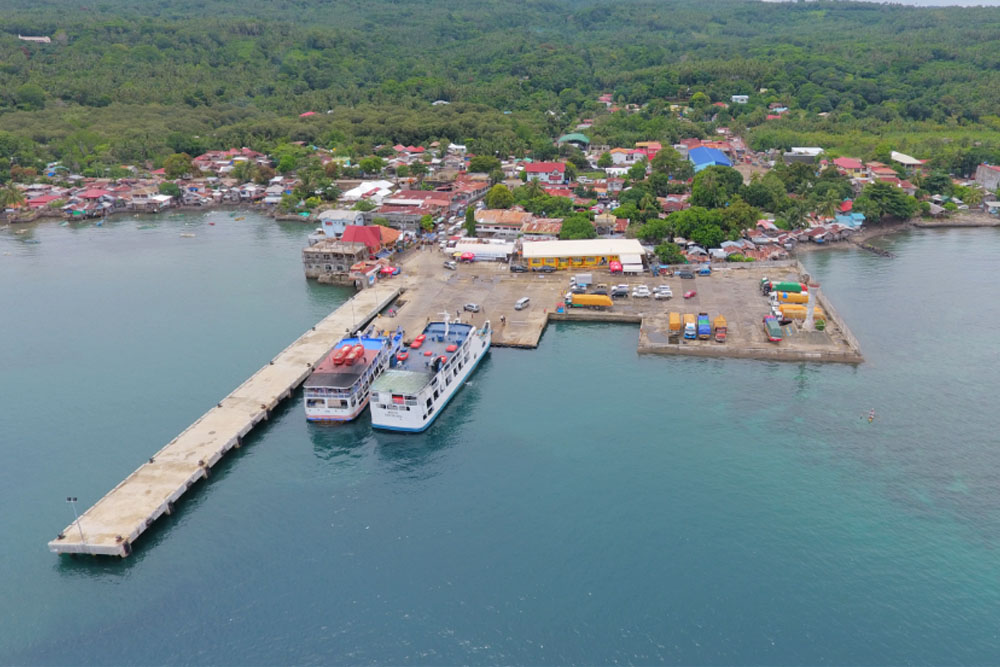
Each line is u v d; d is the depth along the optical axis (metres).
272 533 107.69
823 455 122.75
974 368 153.38
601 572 98.50
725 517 108.31
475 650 87.19
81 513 113.69
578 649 87.06
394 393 130.62
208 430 131.38
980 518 106.69
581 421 135.50
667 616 91.25
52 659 86.75
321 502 114.75
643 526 106.81
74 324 189.62
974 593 93.50
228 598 95.56
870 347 164.50
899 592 94.06
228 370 161.12
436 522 109.19
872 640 87.25
